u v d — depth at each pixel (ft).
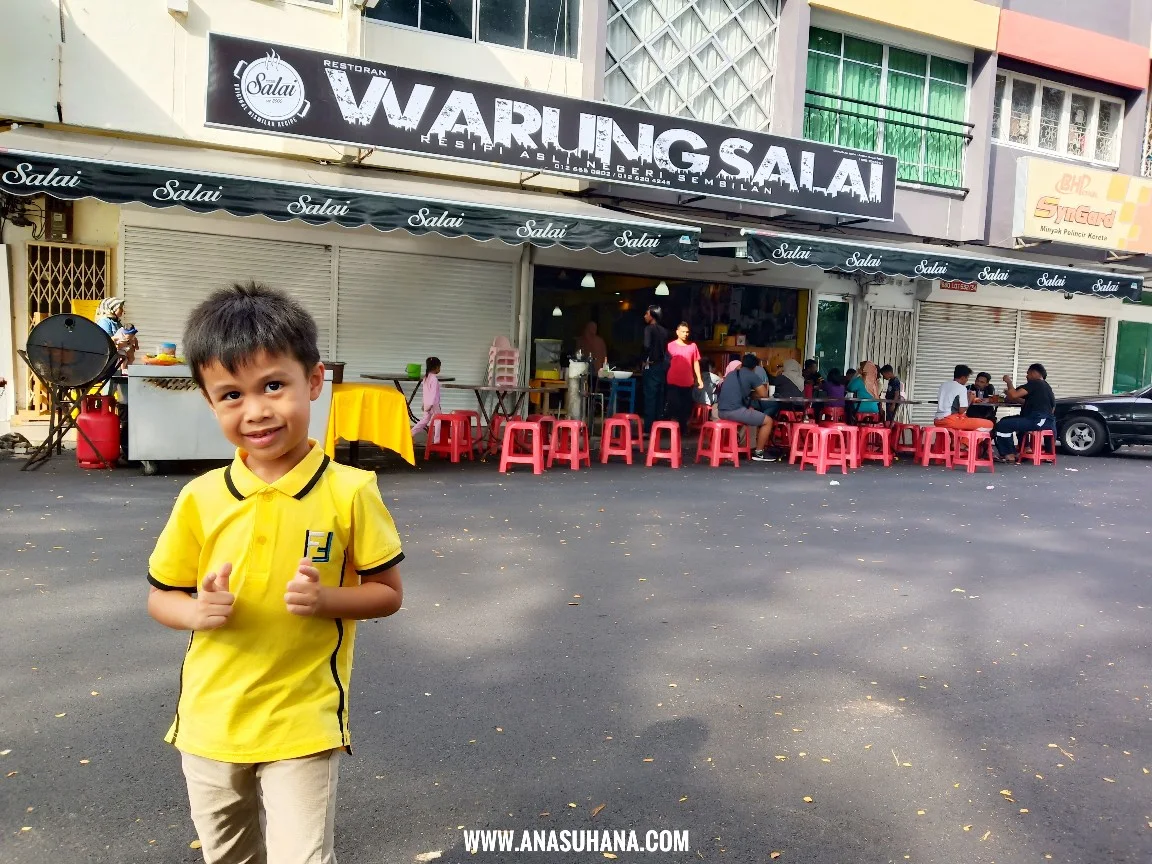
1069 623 17.11
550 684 13.07
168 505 24.06
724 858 8.87
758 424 39.86
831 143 48.73
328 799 6.18
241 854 6.66
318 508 6.16
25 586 16.65
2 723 11.13
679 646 14.92
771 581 19.27
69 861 8.43
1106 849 9.29
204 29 34.37
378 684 12.84
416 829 9.19
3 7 31.37
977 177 51.70
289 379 5.86
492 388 36.78
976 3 50.29
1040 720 12.51
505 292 43.16
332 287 39.01
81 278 35.32
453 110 34.45
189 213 35.88
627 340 50.29
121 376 29.76
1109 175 52.24
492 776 10.31
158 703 11.84
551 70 40.47
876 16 47.52
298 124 31.99
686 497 29.53
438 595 17.24
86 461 29.89
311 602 5.77
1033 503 31.60
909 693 13.30
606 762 10.74
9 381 34.73
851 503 29.91
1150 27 56.18
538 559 20.27
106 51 32.94
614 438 45.83
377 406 31.60
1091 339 61.36
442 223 30.04
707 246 38.14
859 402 45.24
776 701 12.78
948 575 20.44
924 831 9.50
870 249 38.27
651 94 43.37
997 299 57.26
